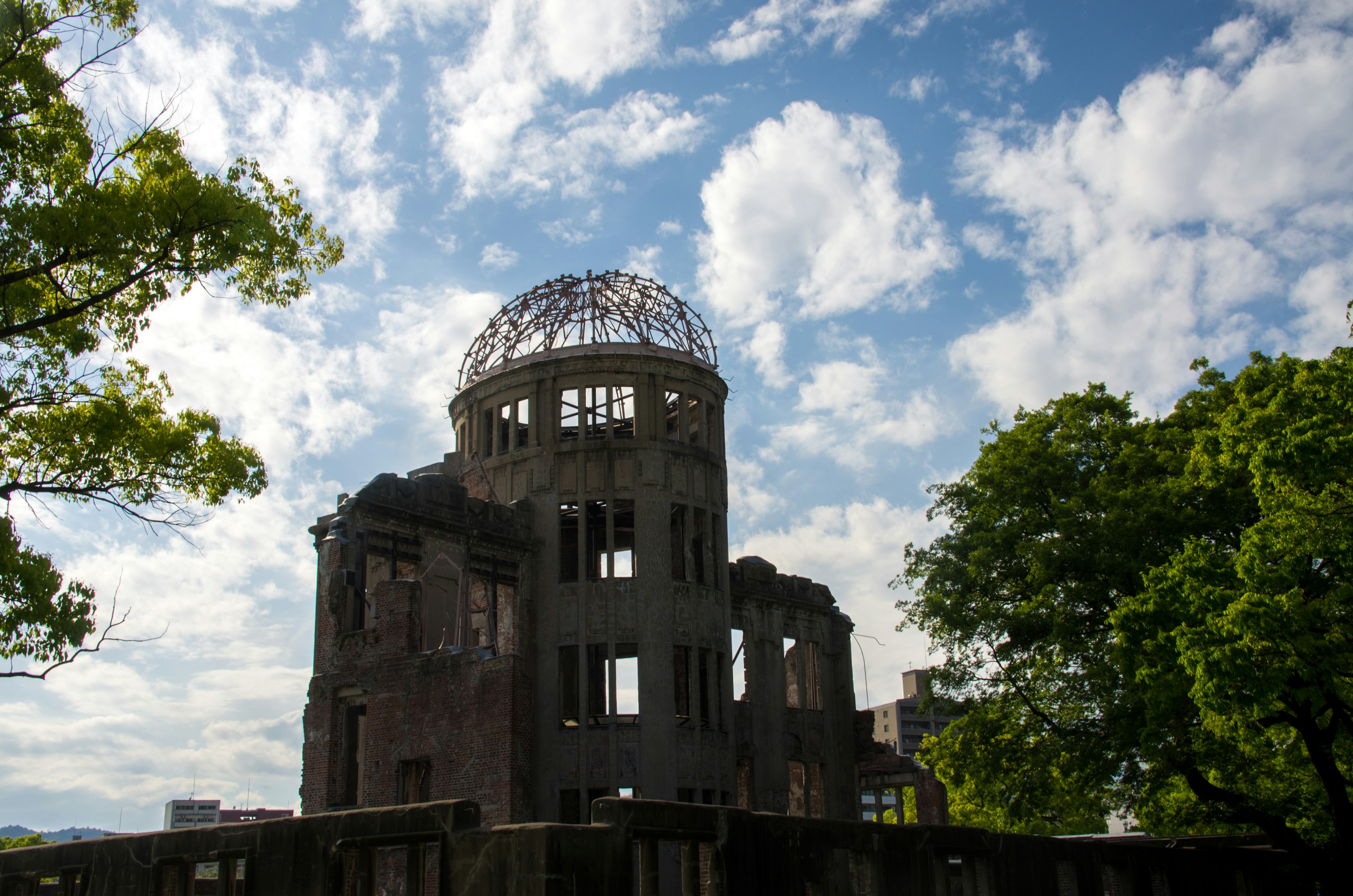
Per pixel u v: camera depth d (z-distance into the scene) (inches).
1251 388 1206.3
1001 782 1333.7
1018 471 1296.8
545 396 1508.4
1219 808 1247.5
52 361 712.4
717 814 666.8
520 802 1095.0
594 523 1625.2
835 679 1856.5
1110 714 1178.6
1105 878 1047.0
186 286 692.1
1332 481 889.5
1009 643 1315.2
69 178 653.9
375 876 684.1
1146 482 1204.5
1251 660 881.5
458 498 1384.1
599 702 1626.5
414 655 1201.4
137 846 770.8
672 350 1540.4
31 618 637.3
